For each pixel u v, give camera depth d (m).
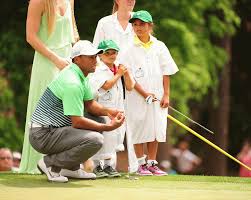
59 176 13.33
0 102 24.20
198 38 24.84
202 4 24.59
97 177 13.85
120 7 14.77
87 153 13.11
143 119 14.56
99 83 13.91
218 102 29.80
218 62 25.44
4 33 24.34
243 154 24.50
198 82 23.98
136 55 14.59
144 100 14.55
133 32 14.71
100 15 24.02
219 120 29.95
